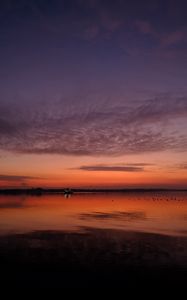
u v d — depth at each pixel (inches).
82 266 515.5
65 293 404.5
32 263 531.2
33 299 384.8
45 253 603.2
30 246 666.8
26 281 445.1
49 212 1480.1
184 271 490.3
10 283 437.4
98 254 597.6
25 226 978.7
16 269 498.3
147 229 920.3
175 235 813.9
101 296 395.5
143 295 399.2
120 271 490.6
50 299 385.7
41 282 441.4
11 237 776.9
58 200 2906.0
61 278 458.0
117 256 582.6
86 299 386.6
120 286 428.5
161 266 516.1
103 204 2191.2
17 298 387.2
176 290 415.2
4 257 570.9
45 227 958.4
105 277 462.6
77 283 438.3
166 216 1304.1
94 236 796.0
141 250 634.8
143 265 522.0
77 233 844.6
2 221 1109.1
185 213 1446.9
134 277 463.5
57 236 794.2
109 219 1183.6
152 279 454.6
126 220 1152.2
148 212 1494.8
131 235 815.1
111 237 783.1
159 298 390.3
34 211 1531.7
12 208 1742.1
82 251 622.5
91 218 1215.6
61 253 604.4
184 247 664.4
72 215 1330.0
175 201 2751.0
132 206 1966.0
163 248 653.3
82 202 2500.0
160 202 2541.8
